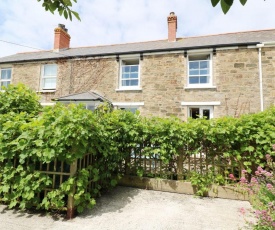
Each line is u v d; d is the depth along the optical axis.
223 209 3.85
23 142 3.41
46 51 14.00
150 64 9.98
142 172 4.91
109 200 4.19
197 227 3.19
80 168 3.57
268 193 2.80
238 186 4.30
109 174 4.62
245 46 8.80
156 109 9.62
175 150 4.66
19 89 5.03
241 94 8.66
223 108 8.80
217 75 9.04
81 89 10.74
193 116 9.40
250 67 8.69
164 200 4.26
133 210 3.76
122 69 10.66
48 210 3.62
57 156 3.41
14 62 11.87
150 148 4.90
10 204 3.46
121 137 4.97
